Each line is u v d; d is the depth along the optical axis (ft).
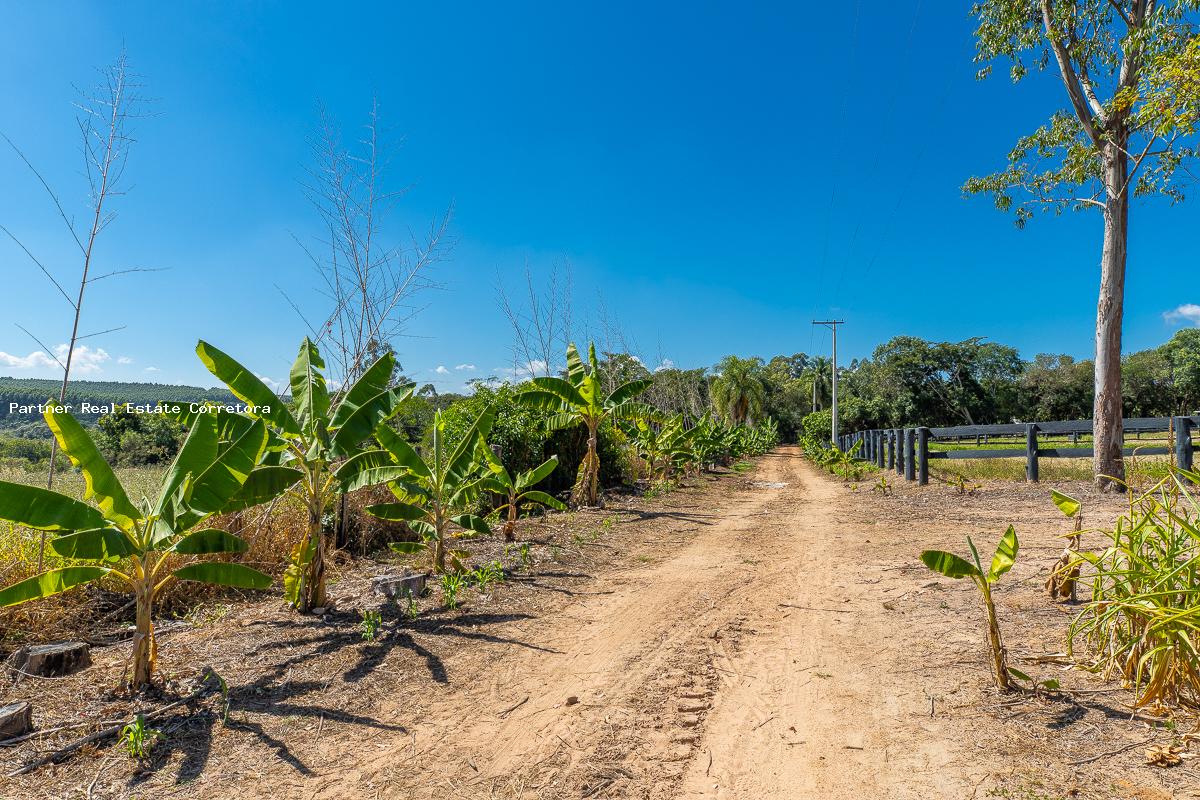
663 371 91.50
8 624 15.58
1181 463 33.01
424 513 21.98
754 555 26.78
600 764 10.53
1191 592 10.84
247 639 16.08
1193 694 10.93
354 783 9.97
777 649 15.67
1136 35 32.17
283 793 9.68
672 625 17.66
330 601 18.99
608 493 48.91
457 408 41.42
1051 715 11.11
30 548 17.49
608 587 21.70
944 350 173.99
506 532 28.73
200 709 12.28
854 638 16.12
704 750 10.98
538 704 12.78
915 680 13.23
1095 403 37.22
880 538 29.32
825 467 86.53
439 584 21.27
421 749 11.02
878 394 183.52
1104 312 36.83
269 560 22.44
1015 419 184.55
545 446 44.39
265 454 19.27
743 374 161.48
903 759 10.29
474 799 9.57
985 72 40.88
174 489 13.43
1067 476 42.96
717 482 64.49
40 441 43.11
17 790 9.55
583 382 40.09
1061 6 35.81
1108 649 12.97
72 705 12.25
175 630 16.89
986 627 15.83
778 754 10.75
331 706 12.53
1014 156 40.37
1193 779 8.95
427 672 14.25
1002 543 12.07
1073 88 37.29
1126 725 10.52
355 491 27.14
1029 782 9.29
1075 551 16.81
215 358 17.11
